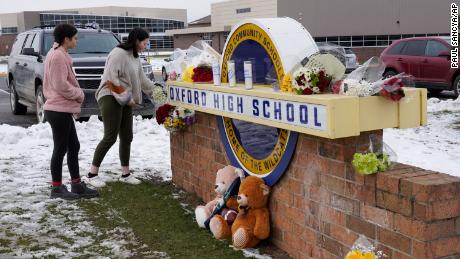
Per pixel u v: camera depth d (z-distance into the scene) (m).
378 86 3.44
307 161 3.94
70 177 6.46
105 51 11.29
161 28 95.25
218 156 5.32
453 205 3.01
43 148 8.47
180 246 4.52
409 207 3.06
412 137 8.91
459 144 8.36
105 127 6.14
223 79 5.02
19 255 4.34
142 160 7.65
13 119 12.55
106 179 6.53
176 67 5.92
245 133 4.78
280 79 4.14
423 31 40.66
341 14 43.16
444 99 14.93
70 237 4.75
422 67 15.05
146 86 6.27
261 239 4.44
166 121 5.94
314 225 3.92
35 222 5.11
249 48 4.62
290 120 3.80
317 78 3.65
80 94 5.59
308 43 4.21
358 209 3.46
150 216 5.29
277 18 4.49
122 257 4.31
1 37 70.56
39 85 10.90
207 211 4.92
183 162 6.14
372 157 3.25
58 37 5.43
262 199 4.39
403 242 3.12
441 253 3.01
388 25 41.56
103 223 5.09
